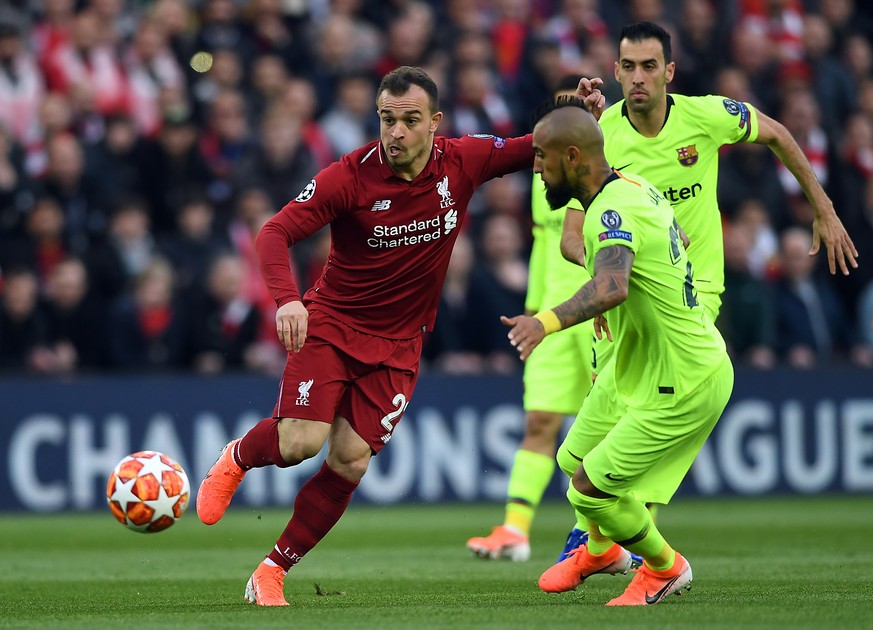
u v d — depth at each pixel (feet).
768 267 152.46
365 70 165.37
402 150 66.39
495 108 161.68
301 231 66.95
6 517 131.54
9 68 153.28
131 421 135.13
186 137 151.33
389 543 110.01
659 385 64.39
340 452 69.10
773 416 145.38
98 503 134.51
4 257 141.38
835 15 187.11
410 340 70.79
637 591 66.90
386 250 68.49
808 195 79.82
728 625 56.24
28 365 136.87
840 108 176.45
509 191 154.20
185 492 69.56
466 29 165.99
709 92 171.63
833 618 58.54
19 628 58.75
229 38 164.55
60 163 145.59
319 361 68.23
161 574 87.97
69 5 160.76
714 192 79.92
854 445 146.92
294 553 68.64
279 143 151.53
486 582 80.28
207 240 145.79
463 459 140.46
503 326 144.36
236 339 140.46
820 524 121.49
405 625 57.11
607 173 63.16
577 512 67.10
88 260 143.02
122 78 158.40
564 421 145.18
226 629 56.90
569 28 173.27
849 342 152.25
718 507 137.59
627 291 60.23
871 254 161.58
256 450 68.49
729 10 179.73
